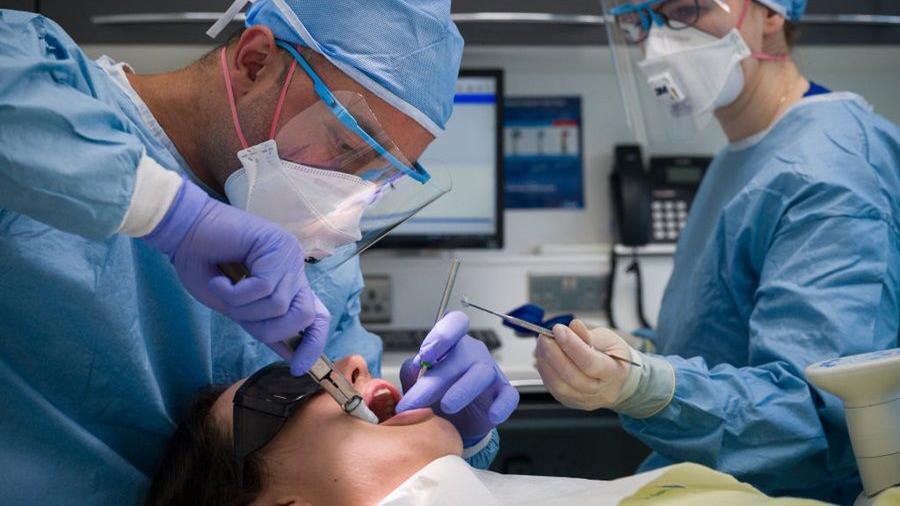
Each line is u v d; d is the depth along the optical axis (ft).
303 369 3.44
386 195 3.84
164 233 3.20
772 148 5.76
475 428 4.42
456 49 4.01
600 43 8.23
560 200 9.64
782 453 4.49
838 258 4.84
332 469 3.73
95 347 3.81
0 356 3.69
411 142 3.99
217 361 4.55
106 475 3.95
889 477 3.87
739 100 5.94
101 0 7.89
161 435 4.21
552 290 9.17
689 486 3.89
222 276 3.26
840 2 8.31
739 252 5.46
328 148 3.64
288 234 3.28
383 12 3.79
